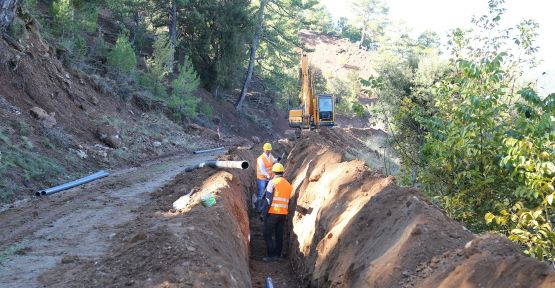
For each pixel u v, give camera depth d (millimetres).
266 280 8977
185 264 6023
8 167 13266
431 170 9516
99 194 13047
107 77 27125
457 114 8602
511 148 7418
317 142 16781
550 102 7176
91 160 17391
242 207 11828
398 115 11133
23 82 17891
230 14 43156
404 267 5727
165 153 23375
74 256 7633
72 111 19828
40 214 10664
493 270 4660
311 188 11180
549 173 7086
